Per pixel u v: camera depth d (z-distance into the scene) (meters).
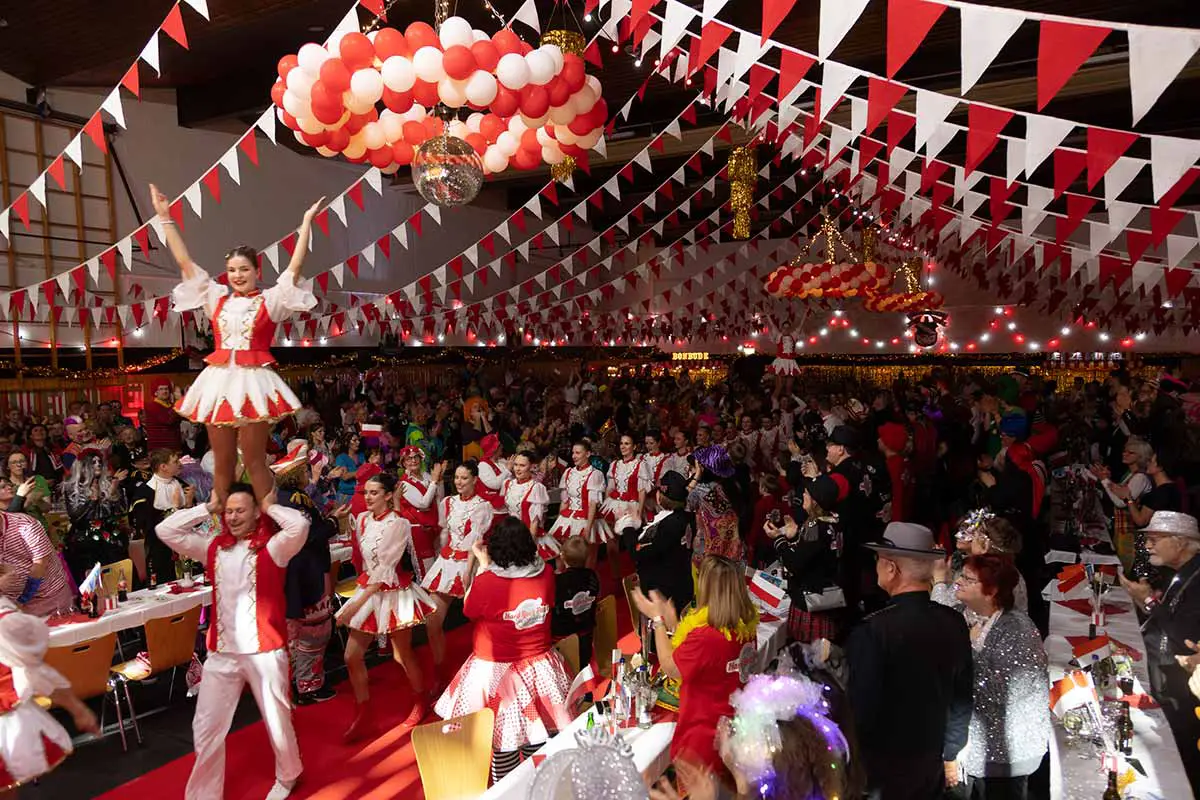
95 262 7.23
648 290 25.33
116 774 4.91
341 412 14.86
